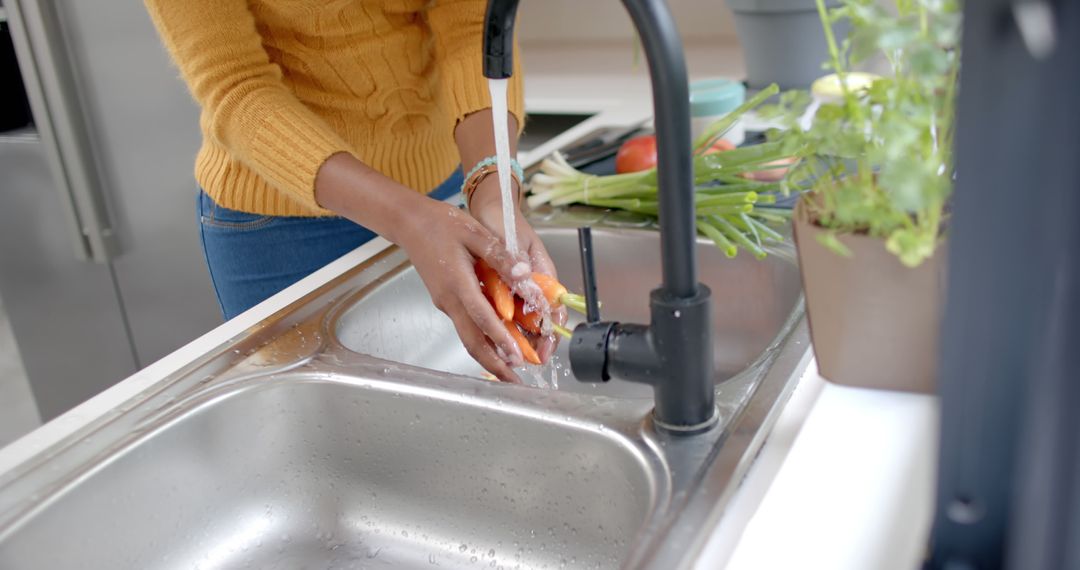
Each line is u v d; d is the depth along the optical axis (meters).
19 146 2.39
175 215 2.34
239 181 1.27
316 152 1.01
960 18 0.36
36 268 2.55
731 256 1.16
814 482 0.65
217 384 0.89
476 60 1.19
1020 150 0.35
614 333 0.72
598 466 0.78
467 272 0.91
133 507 0.81
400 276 1.12
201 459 0.86
